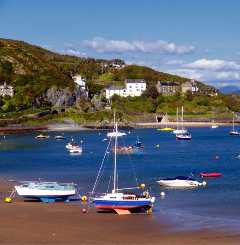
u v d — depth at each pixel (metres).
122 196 68.38
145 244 53.75
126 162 133.12
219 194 83.56
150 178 102.38
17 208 71.00
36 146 187.75
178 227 60.78
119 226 61.16
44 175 107.19
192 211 69.88
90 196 80.06
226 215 67.38
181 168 120.12
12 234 57.09
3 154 156.50
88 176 105.31
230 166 124.62
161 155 153.12
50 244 53.38
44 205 73.12
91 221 63.53
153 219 64.75
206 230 59.31
